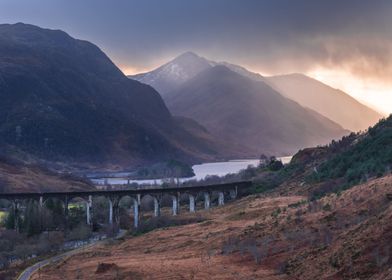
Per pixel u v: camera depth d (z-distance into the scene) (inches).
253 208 4977.9
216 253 3228.3
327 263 2375.7
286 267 2583.7
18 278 3437.5
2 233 5255.9
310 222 3169.3
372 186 3341.5
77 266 3508.9
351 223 2834.6
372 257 2207.2
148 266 3115.2
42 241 5049.2
